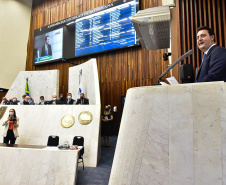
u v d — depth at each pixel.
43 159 3.41
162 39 3.71
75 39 11.04
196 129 1.42
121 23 9.62
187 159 1.40
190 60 3.26
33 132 5.93
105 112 7.12
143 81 9.03
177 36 3.46
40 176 3.29
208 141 1.35
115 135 9.26
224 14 3.12
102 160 5.39
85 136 5.35
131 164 1.67
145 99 1.77
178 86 1.58
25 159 3.45
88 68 7.96
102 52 10.26
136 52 9.38
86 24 10.74
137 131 1.74
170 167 1.45
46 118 6.02
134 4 9.30
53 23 12.03
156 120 1.62
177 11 3.51
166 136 1.53
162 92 1.66
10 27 12.42
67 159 3.36
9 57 12.28
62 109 6.00
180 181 1.38
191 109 1.47
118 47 9.62
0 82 11.77
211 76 1.48
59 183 3.20
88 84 7.80
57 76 10.64
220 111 1.36
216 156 1.30
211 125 1.37
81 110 5.79
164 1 6.01
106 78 10.04
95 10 10.50
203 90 1.46
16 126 5.78
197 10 3.36
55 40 11.83
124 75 9.57
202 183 1.30
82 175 4.18
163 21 3.06
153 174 1.51
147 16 3.04
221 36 3.10
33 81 10.91
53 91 10.48
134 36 9.23
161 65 8.64
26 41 13.16
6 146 3.75
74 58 11.21
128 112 1.97
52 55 11.84
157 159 1.52
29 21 13.33
